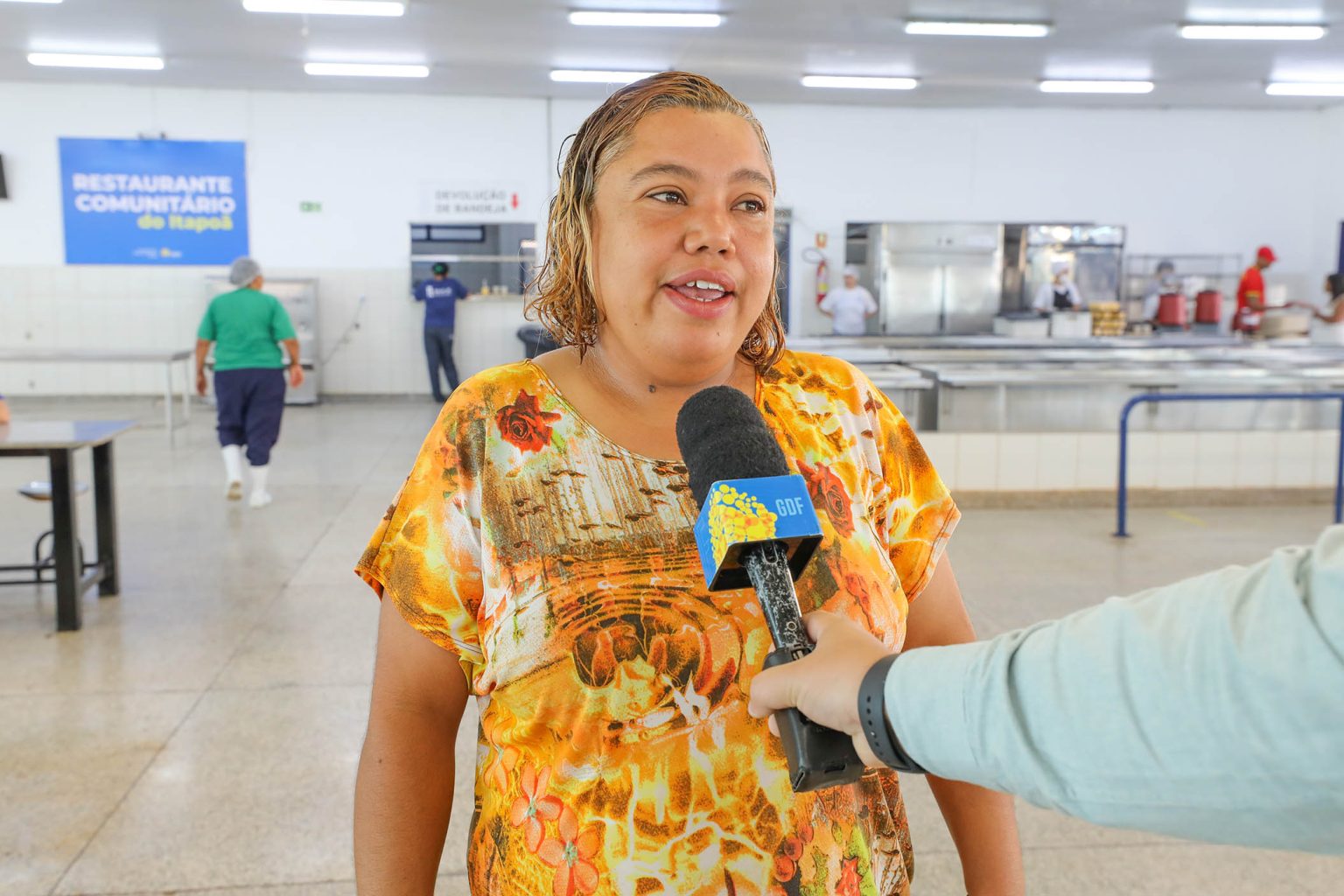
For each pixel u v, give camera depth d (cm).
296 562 516
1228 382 679
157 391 1205
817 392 106
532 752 94
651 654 91
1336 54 1003
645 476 96
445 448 98
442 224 1230
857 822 97
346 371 1244
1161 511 665
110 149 1170
